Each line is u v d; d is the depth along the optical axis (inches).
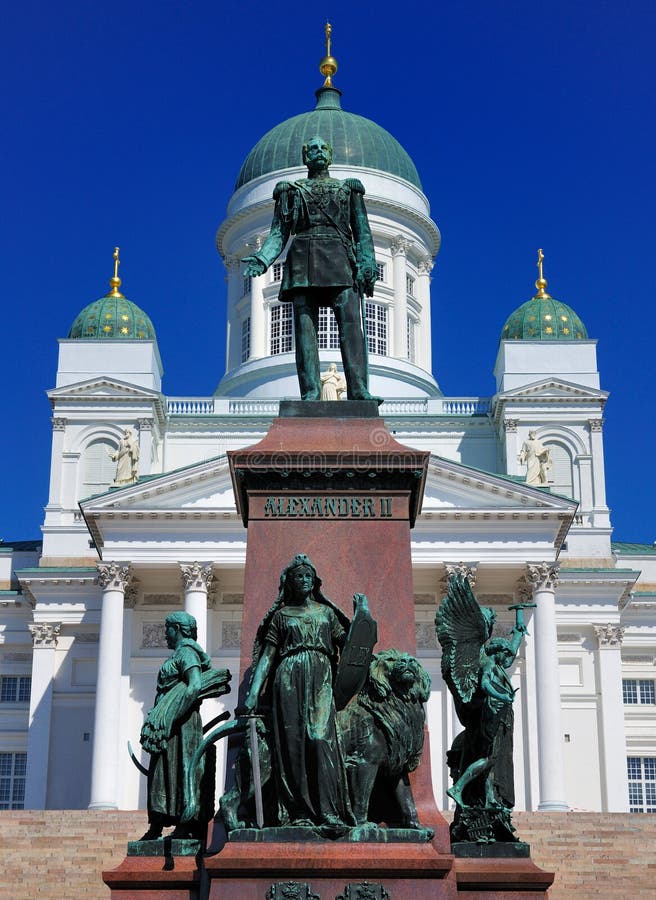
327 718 519.5
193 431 3161.9
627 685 3063.5
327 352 3248.0
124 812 1561.3
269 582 565.0
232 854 504.1
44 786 2736.2
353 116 3742.6
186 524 2620.6
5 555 3134.8
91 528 2632.9
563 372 3154.5
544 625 2588.6
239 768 531.8
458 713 634.2
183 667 588.1
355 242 644.7
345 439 590.6
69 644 2842.0
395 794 530.9
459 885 564.4
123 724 2618.1
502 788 609.9
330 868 500.4
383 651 547.5
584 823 1498.5
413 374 3476.9
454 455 3166.8
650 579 3171.8
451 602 639.8
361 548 568.4
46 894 1202.0
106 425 3056.1
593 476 3070.9
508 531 2623.0
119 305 3213.6
